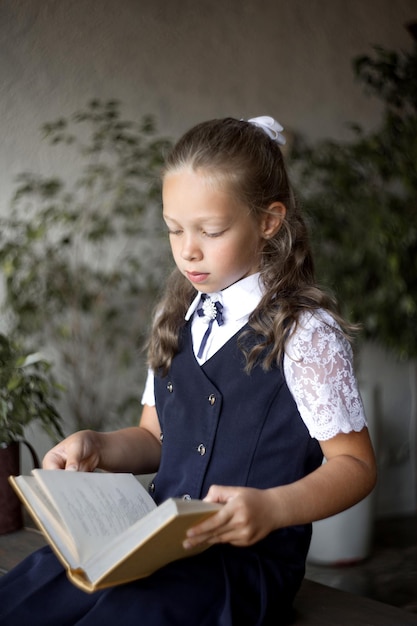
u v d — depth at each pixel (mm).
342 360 1364
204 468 1372
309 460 1385
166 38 3594
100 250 3500
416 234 3520
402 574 3338
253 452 1354
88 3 3404
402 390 4242
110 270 3518
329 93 3977
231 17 3740
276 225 1452
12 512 2139
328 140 3920
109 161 3494
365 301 3592
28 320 3307
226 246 1375
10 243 3244
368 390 3566
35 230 3199
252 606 1254
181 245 1404
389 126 3611
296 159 3791
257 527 1135
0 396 2242
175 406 1467
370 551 3543
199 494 1365
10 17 3254
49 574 1302
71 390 3443
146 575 1182
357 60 3584
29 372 3271
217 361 1423
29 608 1238
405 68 3633
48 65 3340
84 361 3480
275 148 1513
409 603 3021
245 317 1434
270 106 3840
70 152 3412
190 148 1394
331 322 1399
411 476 4270
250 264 1434
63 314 3438
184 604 1183
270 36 3838
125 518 1249
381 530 3959
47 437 3320
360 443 1347
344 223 3656
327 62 3971
